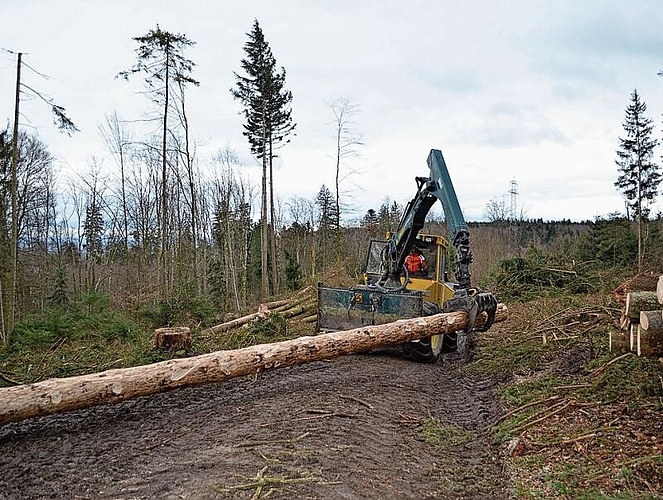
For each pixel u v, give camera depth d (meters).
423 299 9.66
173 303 15.23
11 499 3.97
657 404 5.42
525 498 4.23
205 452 4.70
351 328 9.44
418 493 4.25
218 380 6.33
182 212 25.88
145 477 4.24
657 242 21.52
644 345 5.23
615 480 4.25
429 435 5.65
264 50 26.89
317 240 37.09
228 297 26.97
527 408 6.23
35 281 24.98
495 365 8.62
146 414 5.97
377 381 7.64
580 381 6.72
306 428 5.34
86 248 32.34
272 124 27.30
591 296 13.55
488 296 8.39
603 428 5.17
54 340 11.17
